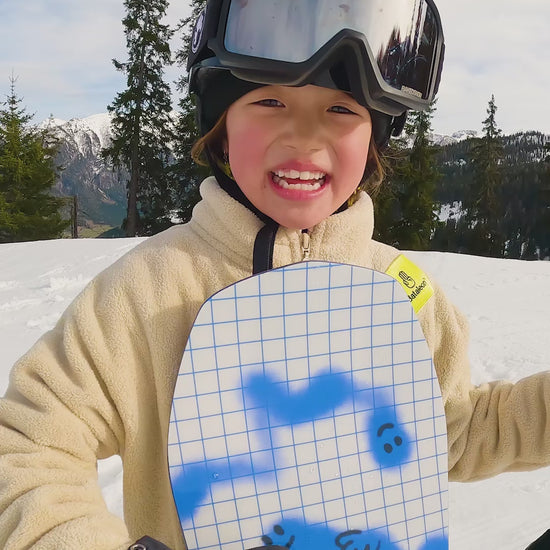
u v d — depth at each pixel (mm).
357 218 1187
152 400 1043
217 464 937
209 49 1023
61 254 9688
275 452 968
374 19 963
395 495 1038
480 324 5867
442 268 8812
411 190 26953
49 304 6891
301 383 996
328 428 1007
